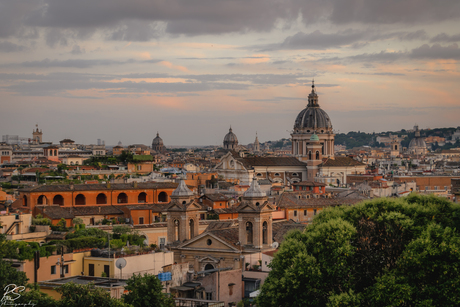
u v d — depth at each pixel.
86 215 179.88
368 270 111.38
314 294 107.31
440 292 99.12
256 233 132.50
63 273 116.56
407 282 101.94
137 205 191.38
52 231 154.75
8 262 110.12
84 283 105.88
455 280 98.81
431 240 104.88
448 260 102.56
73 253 119.31
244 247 132.88
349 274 109.00
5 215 149.25
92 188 193.50
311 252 113.62
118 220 183.38
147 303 97.50
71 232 152.00
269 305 107.75
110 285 104.94
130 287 99.12
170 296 106.19
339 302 100.19
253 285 120.69
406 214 122.81
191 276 121.06
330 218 125.25
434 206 125.56
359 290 110.12
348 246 108.88
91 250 121.69
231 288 117.69
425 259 102.25
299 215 186.38
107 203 195.75
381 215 120.44
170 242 140.75
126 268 116.56
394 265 112.25
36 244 122.06
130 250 125.12
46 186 190.12
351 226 113.88
